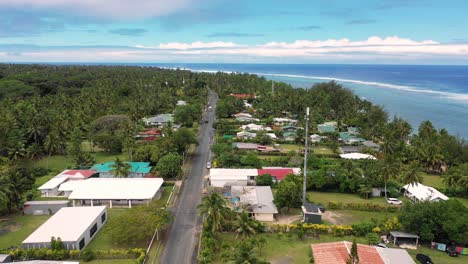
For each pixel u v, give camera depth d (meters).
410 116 198.00
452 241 57.62
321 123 160.12
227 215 59.09
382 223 63.75
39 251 52.41
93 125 125.50
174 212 69.88
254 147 116.12
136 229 55.31
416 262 53.25
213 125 152.00
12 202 67.19
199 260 51.41
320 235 61.53
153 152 96.25
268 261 52.38
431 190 78.25
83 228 57.41
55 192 79.62
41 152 110.88
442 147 107.00
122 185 76.94
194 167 98.81
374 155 106.88
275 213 67.44
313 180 82.62
